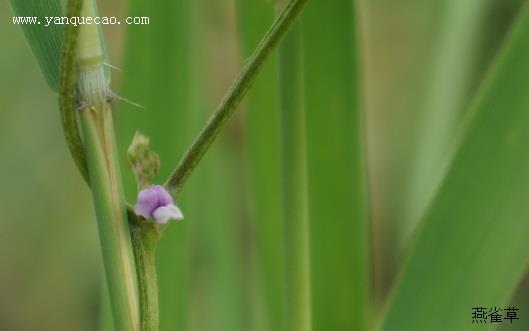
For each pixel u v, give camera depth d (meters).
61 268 0.64
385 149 0.64
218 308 0.44
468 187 0.31
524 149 0.31
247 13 0.34
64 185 0.64
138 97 0.34
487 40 0.43
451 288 0.31
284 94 0.30
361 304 0.33
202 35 0.39
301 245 0.30
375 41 0.64
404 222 0.40
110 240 0.27
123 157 0.35
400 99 0.63
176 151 0.34
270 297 0.35
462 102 0.38
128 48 0.34
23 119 0.62
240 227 0.52
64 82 0.26
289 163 0.30
